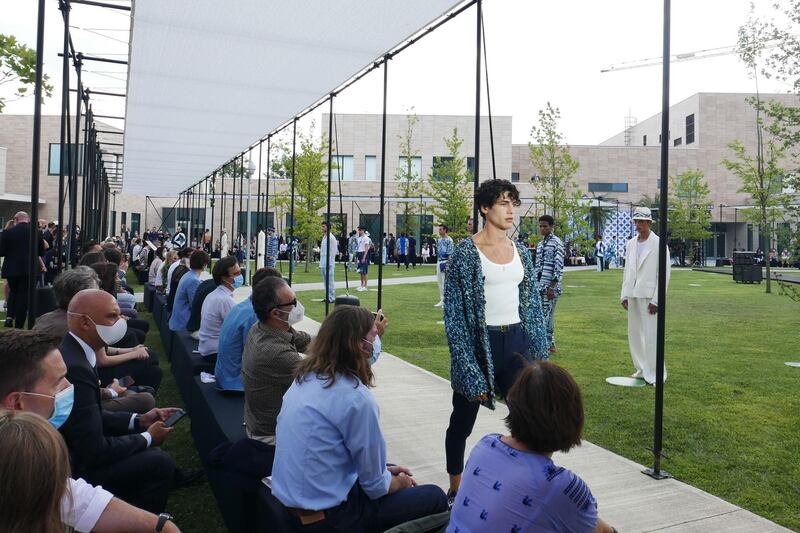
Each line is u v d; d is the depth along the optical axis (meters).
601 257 31.53
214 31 5.38
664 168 3.90
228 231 35.53
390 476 2.47
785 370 6.98
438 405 5.42
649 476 3.75
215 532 3.17
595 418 5.02
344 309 2.41
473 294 3.31
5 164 32.56
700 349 8.41
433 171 35.81
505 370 3.38
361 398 2.29
